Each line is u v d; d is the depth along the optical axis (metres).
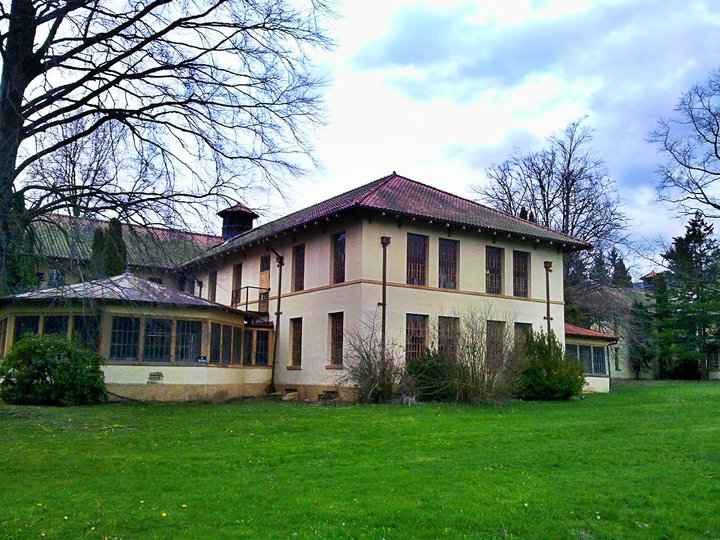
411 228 25.20
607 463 10.45
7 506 7.54
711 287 48.16
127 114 15.05
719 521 7.30
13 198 13.23
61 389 19.30
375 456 10.96
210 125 15.68
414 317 24.92
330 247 25.78
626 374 52.66
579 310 41.47
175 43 15.43
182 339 23.48
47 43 14.53
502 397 20.95
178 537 6.48
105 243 14.20
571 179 43.31
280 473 9.48
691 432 14.07
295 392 26.56
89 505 7.61
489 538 6.63
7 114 13.84
